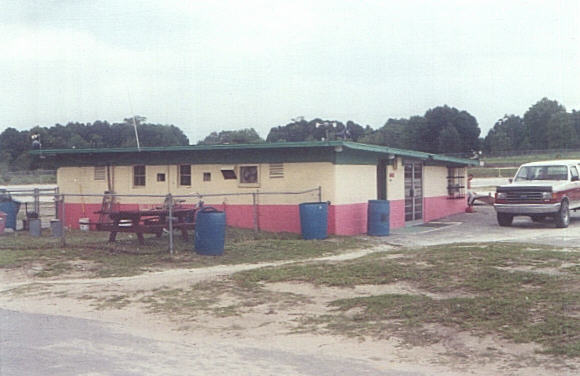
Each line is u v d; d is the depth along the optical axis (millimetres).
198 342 8961
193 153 22828
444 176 29500
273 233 20250
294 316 10242
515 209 23828
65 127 51594
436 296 10727
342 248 17859
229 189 22219
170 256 15914
